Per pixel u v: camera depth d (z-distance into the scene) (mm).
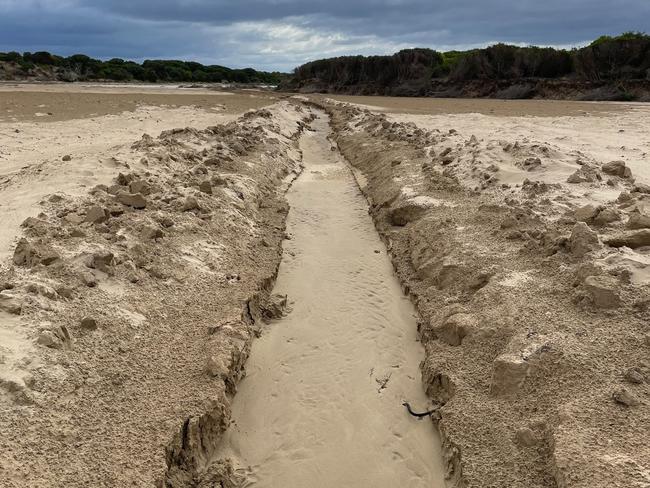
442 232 10539
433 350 7602
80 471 5012
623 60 48125
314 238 12969
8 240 8227
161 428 5750
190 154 14766
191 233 10180
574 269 7734
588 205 9242
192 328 7684
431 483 6070
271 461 6496
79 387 5914
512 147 13805
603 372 5891
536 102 41688
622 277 7176
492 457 5504
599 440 5020
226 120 28000
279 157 18844
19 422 5234
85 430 5469
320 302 9930
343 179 18312
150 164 12914
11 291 6812
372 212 14320
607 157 14867
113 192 10836
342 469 6379
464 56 60594
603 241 8219
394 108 35594
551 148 13234
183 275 8836
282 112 29359
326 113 38562
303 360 8305
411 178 14523
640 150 16203
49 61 78625
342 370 8078
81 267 7820
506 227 9742
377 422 7059
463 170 13516
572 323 6723
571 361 6062
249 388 7578
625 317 6617
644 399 5445
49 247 8016
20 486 4641
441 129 22266
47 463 4977
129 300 7691
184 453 5820
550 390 5918
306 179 18234
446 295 8812
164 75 92375
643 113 28875
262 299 9430
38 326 6383
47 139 19859
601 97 44594
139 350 6848
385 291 10297
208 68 106438
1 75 69875
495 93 52938
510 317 7203
